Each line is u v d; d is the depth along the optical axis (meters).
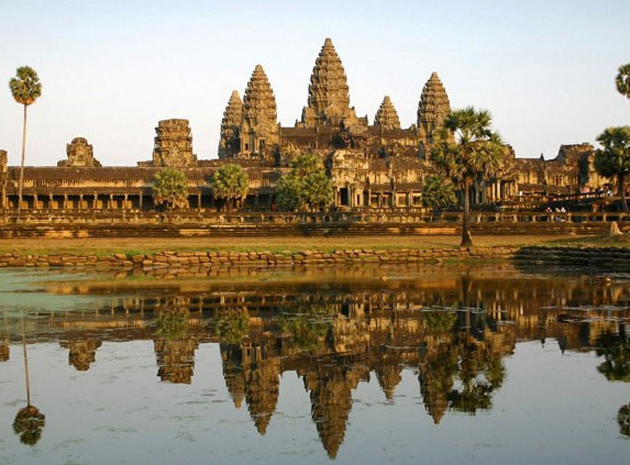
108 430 21.11
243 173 196.12
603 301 43.94
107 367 27.89
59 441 20.27
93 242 89.00
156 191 194.62
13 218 114.06
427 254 78.81
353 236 98.31
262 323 37.03
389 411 22.66
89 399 23.91
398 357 29.33
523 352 29.91
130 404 23.41
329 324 36.62
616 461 18.78
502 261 76.75
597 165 122.75
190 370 27.47
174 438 20.47
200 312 40.72
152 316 39.25
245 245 84.44
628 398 23.56
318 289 51.53
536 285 52.84
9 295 47.97
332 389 24.95
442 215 112.12
